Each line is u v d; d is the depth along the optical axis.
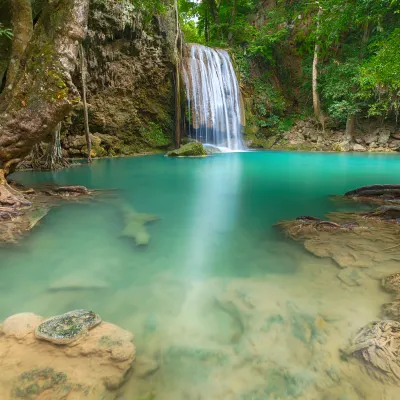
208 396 1.57
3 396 1.47
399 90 16.66
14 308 2.38
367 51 17.48
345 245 3.49
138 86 16.14
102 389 1.55
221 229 4.38
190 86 17.97
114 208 5.51
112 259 3.34
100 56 13.41
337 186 8.02
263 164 12.81
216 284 2.76
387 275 2.71
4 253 3.44
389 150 18.83
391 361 1.69
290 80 23.62
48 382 1.56
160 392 1.58
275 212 5.34
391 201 5.90
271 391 1.59
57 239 3.91
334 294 2.48
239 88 21.12
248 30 22.70
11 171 5.62
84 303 2.46
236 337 2.02
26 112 5.14
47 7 5.34
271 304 2.37
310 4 5.99
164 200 6.31
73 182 8.17
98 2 12.00
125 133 16.09
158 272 3.02
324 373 1.68
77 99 5.35
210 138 19.22
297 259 3.23
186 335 2.05
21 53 5.98
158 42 16.08
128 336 1.95
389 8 5.27
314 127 21.72
